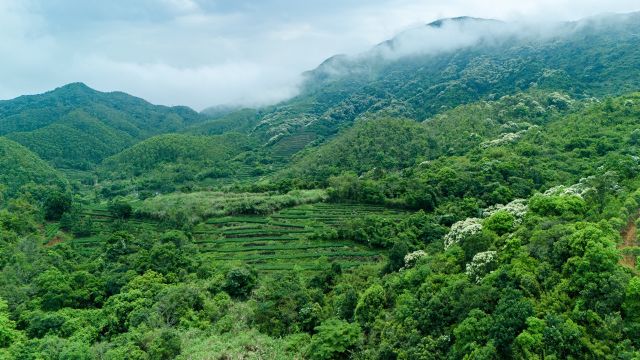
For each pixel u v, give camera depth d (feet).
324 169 416.05
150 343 141.69
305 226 277.23
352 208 302.45
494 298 105.60
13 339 149.07
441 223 245.45
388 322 126.41
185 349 140.67
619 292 91.20
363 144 436.76
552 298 98.07
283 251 246.47
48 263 215.92
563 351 87.35
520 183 259.80
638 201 135.33
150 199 356.59
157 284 187.62
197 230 282.56
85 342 150.51
